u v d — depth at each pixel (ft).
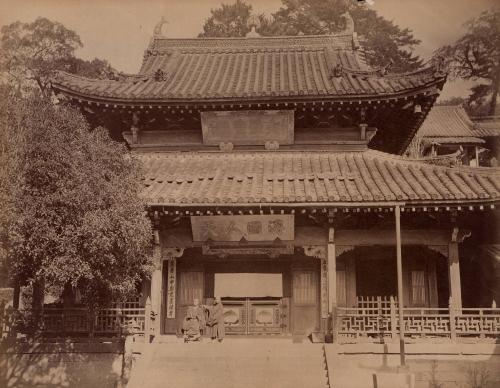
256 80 74.84
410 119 71.36
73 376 52.90
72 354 53.36
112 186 45.01
